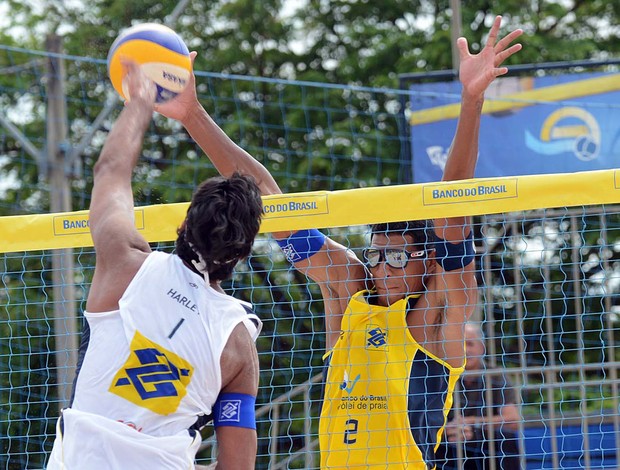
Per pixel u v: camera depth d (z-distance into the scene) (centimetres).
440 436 844
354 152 3041
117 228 637
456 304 851
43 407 1919
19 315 2109
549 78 2097
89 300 630
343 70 3478
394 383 842
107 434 590
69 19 3659
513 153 2083
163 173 2983
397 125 3250
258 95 3394
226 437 630
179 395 604
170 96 761
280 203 877
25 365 2058
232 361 625
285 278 2277
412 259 869
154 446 593
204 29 3731
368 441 837
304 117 3259
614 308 2091
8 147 3328
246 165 890
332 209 875
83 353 631
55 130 2075
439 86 2100
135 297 614
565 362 2236
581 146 2066
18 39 3747
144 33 754
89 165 3062
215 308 626
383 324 862
